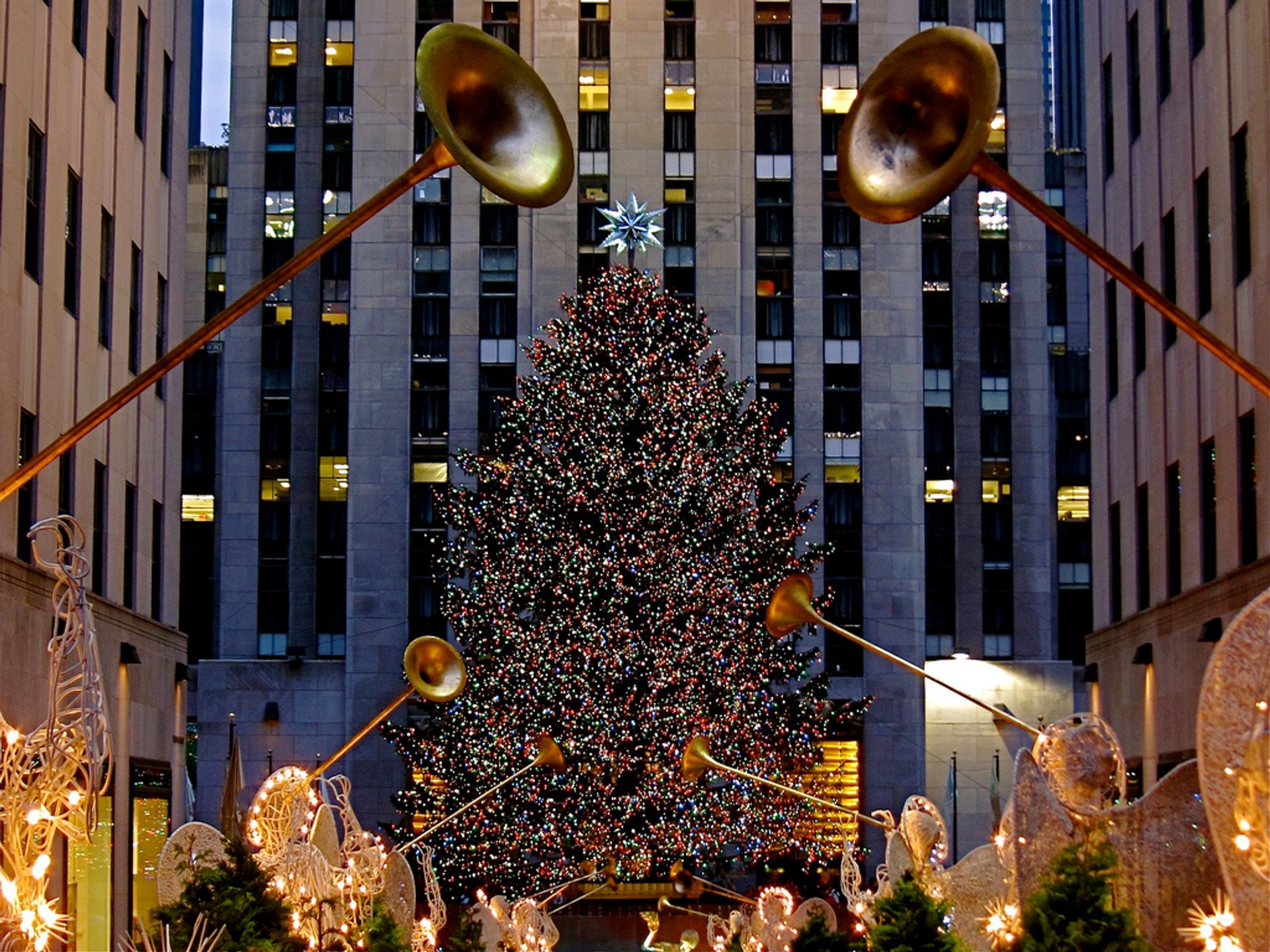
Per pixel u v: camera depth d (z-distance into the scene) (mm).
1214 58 31250
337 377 60188
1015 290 60625
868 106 8664
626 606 43656
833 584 57531
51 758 10461
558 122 9516
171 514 38156
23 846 10812
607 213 57219
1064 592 61688
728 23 59719
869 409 58406
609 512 44125
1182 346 33344
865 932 17219
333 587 59000
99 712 10539
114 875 32719
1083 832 10695
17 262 27344
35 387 28328
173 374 38406
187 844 14477
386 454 57875
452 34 9219
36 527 10586
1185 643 32719
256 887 14008
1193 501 32625
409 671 19422
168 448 38031
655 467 44250
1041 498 59625
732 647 43969
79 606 10625
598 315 46188
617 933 44438
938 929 13469
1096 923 10125
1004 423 60125
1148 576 35875
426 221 59031
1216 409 31188
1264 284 28453
